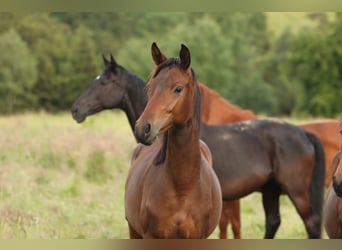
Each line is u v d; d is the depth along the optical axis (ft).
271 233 36.37
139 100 37.37
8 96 156.04
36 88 161.68
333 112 188.24
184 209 22.66
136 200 24.00
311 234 35.55
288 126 36.14
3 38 160.76
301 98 193.57
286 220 41.52
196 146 22.39
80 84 166.81
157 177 23.04
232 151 34.83
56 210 38.58
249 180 34.83
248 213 44.27
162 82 21.18
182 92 21.25
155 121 20.65
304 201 35.55
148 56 190.08
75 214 38.60
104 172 51.01
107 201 42.45
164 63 21.83
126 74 37.91
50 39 177.27
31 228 33.50
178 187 22.54
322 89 189.67
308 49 193.06
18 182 44.09
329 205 27.48
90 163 52.01
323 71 190.90
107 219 38.24
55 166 52.70
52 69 165.78
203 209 22.99
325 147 44.75
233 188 34.71
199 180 22.82
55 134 65.41
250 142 35.27
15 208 36.04
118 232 36.11
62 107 164.45
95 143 56.03
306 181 35.65
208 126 35.42
